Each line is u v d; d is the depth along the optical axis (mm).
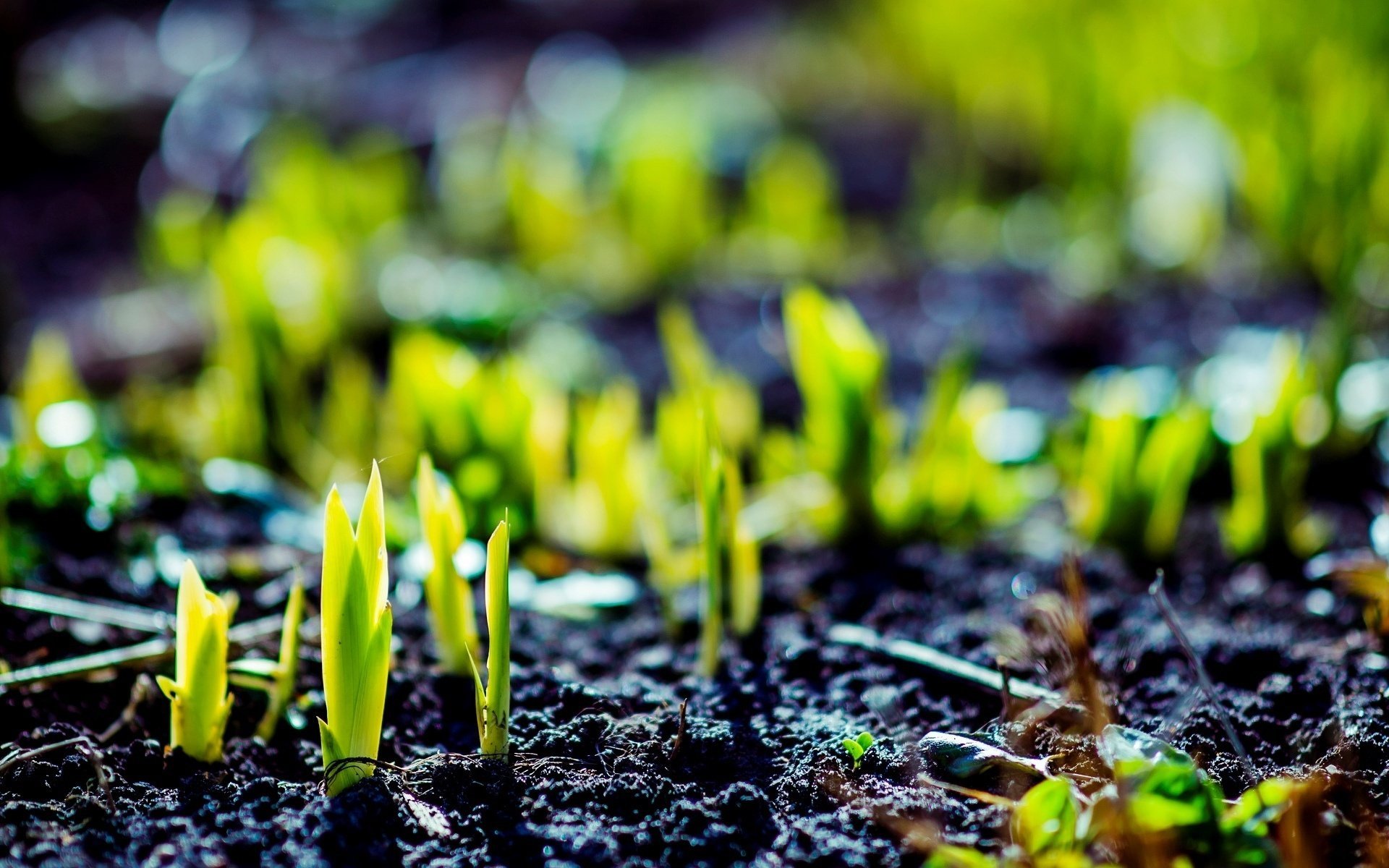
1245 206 1887
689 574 1194
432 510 1074
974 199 2295
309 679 1085
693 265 2070
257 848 978
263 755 1038
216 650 1014
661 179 2008
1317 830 961
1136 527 1207
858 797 1006
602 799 1005
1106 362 1622
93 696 1067
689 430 1267
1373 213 1659
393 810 994
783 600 1175
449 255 2129
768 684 1089
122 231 2457
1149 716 1058
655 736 1044
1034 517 1274
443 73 3406
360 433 1317
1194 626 1129
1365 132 1610
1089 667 1029
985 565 1204
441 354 1262
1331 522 1241
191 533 1212
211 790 1007
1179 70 2031
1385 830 984
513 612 1166
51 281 2178
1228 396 1301
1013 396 1542
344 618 985
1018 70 2387
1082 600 1053
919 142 2809
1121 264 1944
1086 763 1013
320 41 3723
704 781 1021
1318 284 1735
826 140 2867
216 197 2545
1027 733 1036
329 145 2828
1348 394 1292
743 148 2707
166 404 1424
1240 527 1206
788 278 2051
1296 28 1942
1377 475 1274
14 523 1174
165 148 2822
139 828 985
